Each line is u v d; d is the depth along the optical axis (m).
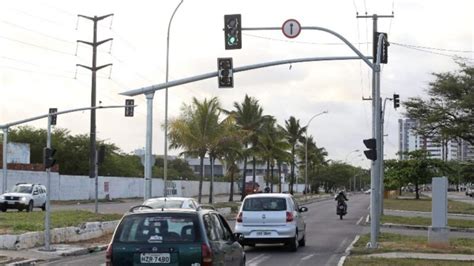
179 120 52.12
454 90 48.22
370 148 22.58
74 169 83.69
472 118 48.22
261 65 26.41
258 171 131.50
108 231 27.67
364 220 41.53
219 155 54.66
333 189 160.88
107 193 67.00
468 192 123.19
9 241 21.28
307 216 46.81
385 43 24.23
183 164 128.88
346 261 18.20
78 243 24.08
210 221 11.09
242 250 12.89
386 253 20.34
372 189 22.48
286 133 94.00
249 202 21.84
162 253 10.21
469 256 19.53
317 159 139.00
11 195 40.91
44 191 44.22
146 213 10.62
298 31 23.30
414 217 41.44
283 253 21.17
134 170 94.62
